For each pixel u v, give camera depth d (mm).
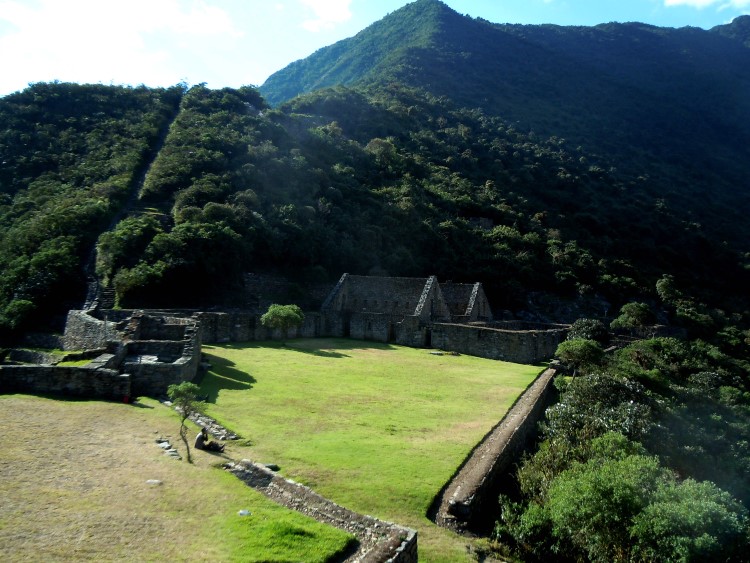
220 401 20609
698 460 23438
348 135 113188
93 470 12227
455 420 21109
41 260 45688
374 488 14266
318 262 64125
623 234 102688
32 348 38781
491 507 15617
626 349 41938
